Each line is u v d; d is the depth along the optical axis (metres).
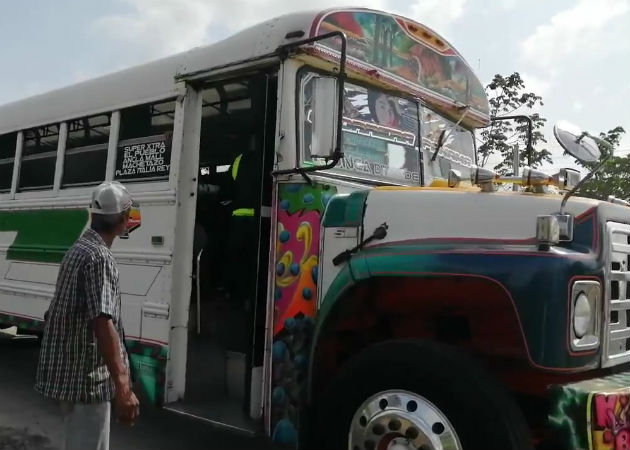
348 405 3.37
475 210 3.32
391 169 4.55
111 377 2.84
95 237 3.02
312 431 3.68
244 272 4.58
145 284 4.80
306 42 3.83
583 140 3.28
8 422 5.42
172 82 4.80
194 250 4.88
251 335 4.15
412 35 4.80
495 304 3.04
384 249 3.45
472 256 3.13
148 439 5.02
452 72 5.20
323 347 3.64
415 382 3.13
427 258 3.24
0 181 6.97
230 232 4.70
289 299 3.87
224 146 4.85
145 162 5.02
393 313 3.48
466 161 5.50
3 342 9.05
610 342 3.18
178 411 4.41
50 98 6.25
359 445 3.32
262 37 4.18
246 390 4.18
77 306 2.92
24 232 6.43
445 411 3.05
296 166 3.96
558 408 2.90
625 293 3.35
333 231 3.69
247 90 4.52
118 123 5.33
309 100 4.11
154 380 4.61
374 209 3.56
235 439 5.04
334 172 4.12
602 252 3.14
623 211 3.41
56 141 6.16
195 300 4.83
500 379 3.15
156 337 4.64
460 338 3.44
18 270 6.43
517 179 3.68
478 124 5.59
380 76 4.44
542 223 3.00
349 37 4.23
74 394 2.90
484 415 2.96
